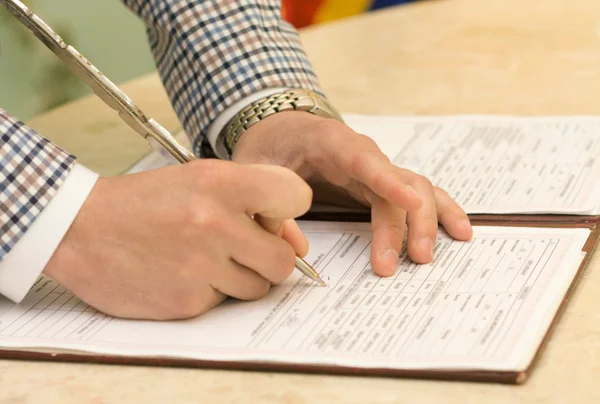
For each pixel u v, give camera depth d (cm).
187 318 66
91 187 68
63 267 67
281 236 71
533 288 65
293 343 61
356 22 161
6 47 194
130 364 61
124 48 220
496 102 114
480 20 156
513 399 54
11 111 196
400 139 101
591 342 59
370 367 57
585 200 80
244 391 57
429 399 54
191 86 98
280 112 92
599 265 70
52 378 60
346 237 78
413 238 73
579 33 143
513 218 79
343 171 78
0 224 67
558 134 98
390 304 65
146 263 65
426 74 129
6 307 70
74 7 206
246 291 67
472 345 58
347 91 124
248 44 97
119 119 118
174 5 99
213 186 65
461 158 94
